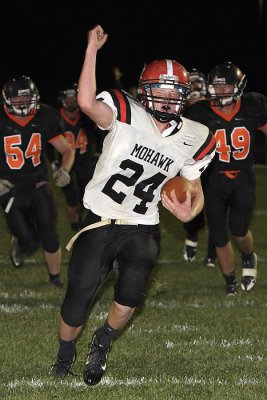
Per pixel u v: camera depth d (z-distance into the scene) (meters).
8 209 12.70
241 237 12.90
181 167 8.09
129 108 7.75
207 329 10.67
